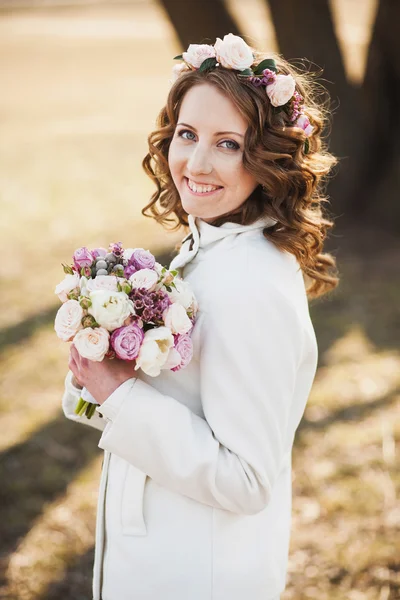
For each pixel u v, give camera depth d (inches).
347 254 254.7
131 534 64.1
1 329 207.5
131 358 56.6
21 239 294.8
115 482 66.2
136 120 547.8
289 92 60.7
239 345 57.7
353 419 154.6
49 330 206.1
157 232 296.4
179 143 63.5
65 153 457.4
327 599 107.0
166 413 58.8
